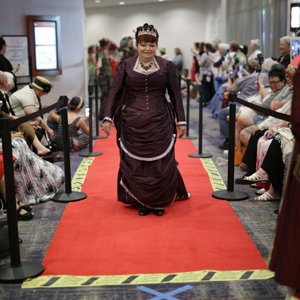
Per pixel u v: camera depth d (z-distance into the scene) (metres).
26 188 4.35
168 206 4.25
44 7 9.68
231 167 4.52
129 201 4.14
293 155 2.20
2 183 3.78
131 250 3.34
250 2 11.64
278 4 9.25
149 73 3.91
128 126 4.01
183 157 6.34
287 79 4.63
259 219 3.94
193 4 19.42
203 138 7.74
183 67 19.89
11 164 2.91
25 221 3.95
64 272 3.03
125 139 4.06
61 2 10.04
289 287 2.17
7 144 2.87
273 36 9.55
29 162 4.41
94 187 4.92
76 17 10.38
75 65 10.48
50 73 9.60
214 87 12.64
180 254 3.26
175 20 19.94
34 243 3.49
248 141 5.18
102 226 3.80
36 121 5.76
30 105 5.60
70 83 10.41
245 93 6.71
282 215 2.22
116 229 3.73
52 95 10.06
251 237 3.56
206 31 18.91
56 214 4.11
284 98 4.72
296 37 5.52
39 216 4.06
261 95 5.71
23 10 9.27
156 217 3.98
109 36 21.59
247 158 4.90
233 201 4.39
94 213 4.11
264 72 6.10
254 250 3.32
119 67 4.04
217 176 5.30
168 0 19.23
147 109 3.96
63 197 4.46
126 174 4.03
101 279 2.93
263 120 5.40
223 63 10.31
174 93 4.09
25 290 2.82
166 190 4.00
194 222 3.86
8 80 5.30
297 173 2.14
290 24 6.90
